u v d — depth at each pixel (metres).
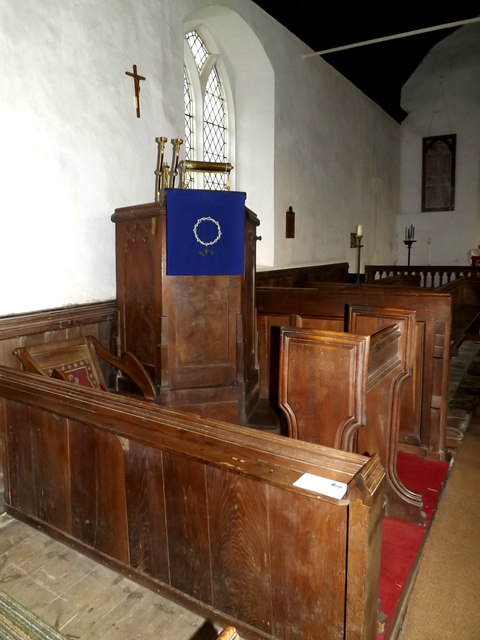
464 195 11.84
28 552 2.52
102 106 3.98
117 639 1.99
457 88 11.67
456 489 3.16
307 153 7.58
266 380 4.46
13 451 2.74
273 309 4.35
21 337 3.38
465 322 5.95
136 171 4.36
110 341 4.10
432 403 3.55
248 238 3.89
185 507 2.00
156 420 2.08
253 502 1.81
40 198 3.52
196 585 2.06
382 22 8.66
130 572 2.28
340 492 1.55
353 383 2.20
